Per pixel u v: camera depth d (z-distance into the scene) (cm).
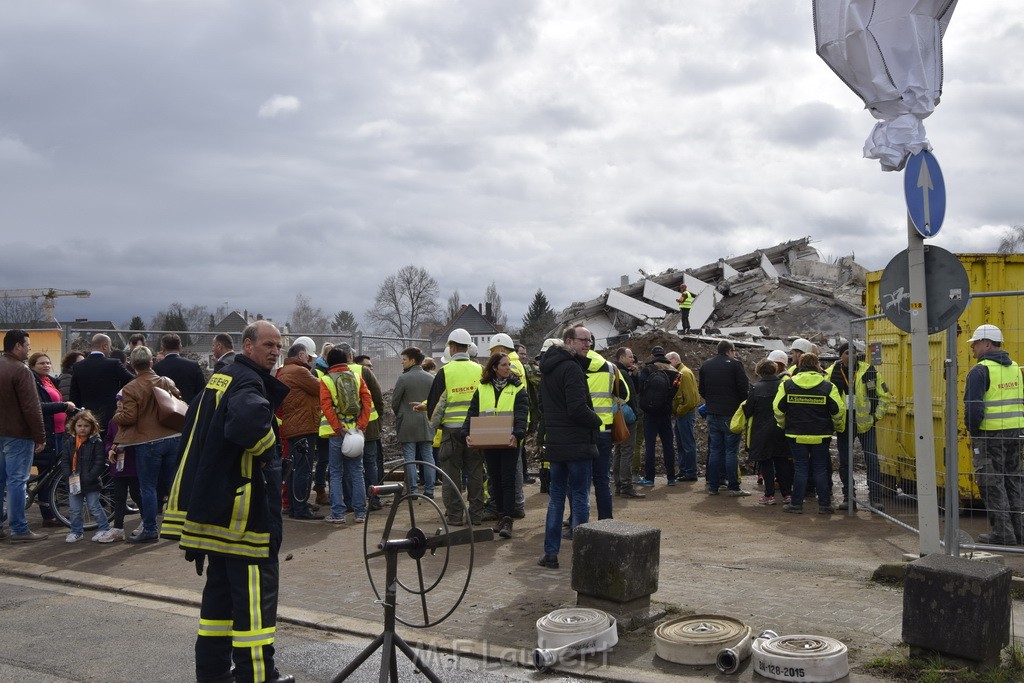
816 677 506
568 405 768
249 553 486
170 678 548
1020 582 679
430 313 7650
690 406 1323
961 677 499
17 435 973
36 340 1564
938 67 670
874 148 667
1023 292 711
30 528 1063
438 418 1005
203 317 5709
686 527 988
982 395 815
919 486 679
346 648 603
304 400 1083
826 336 2925
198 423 500
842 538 917
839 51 667
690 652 545
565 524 991
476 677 541
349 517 1079
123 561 876
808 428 1055
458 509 1003
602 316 3712
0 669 567
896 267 686
